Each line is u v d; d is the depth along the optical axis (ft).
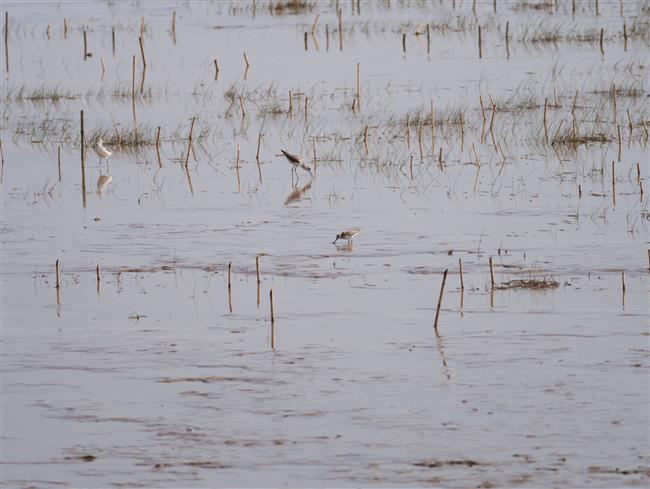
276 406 100.99
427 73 326.65
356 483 84.38
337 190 202.90
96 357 116.06
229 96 302.25
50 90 312.50
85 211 189.47
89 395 104.94
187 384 107.34
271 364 112.78
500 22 407.85
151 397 103.96
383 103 286.05
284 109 283.38
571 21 406.00
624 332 120.57
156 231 174.09
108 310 133.39
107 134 256.11
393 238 166.61
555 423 95.25
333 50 371.76
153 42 393.29
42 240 169.58
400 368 110.52
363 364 112.16
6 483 86.07
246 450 91.25
